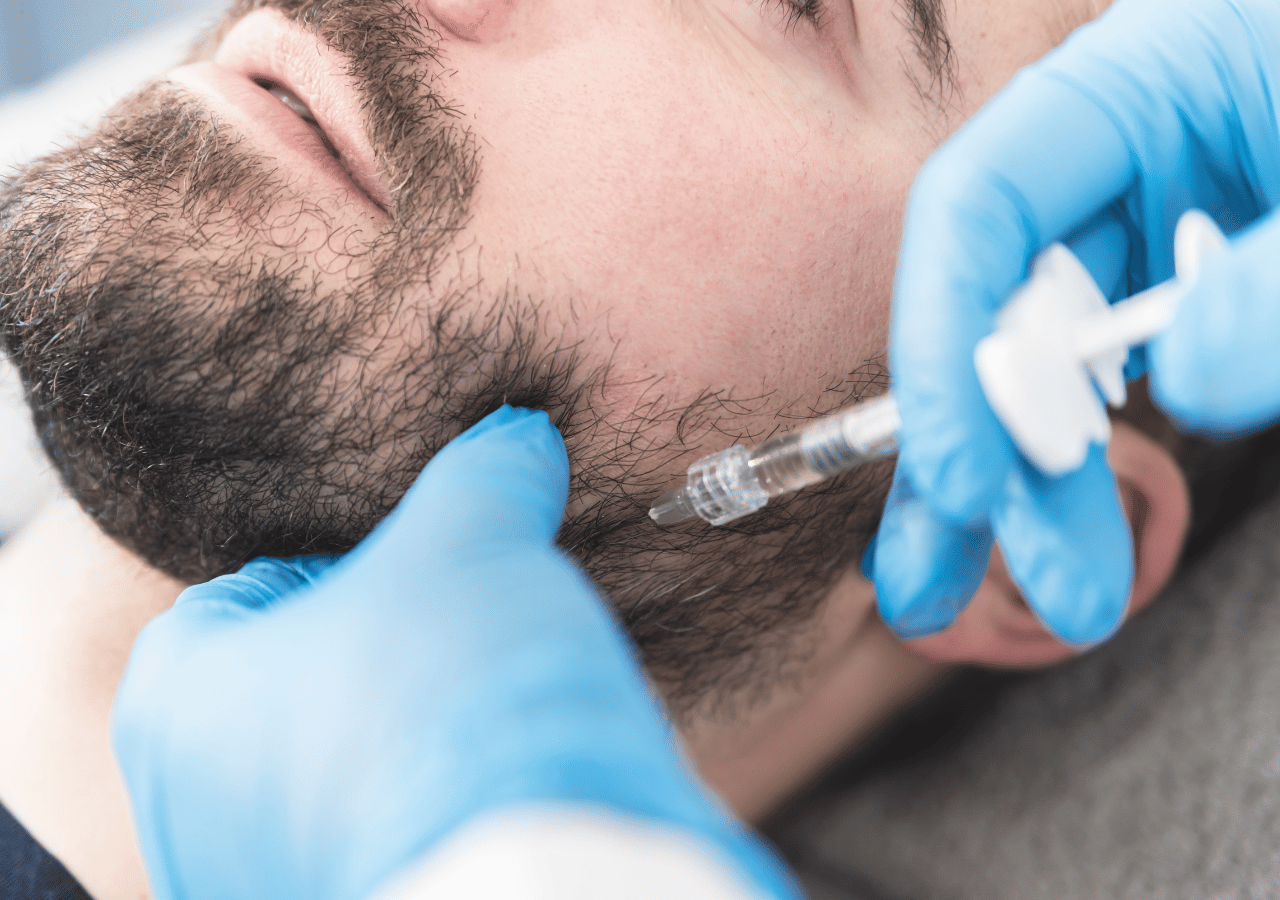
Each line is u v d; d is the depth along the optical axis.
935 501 0.55
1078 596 0.57
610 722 0.31
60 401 0.70
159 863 0.45
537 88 0.72
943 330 0.54
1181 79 0.66
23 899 0.82
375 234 0.67
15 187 0.76
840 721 1.04
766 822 1.17
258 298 0.66
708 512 0.68
